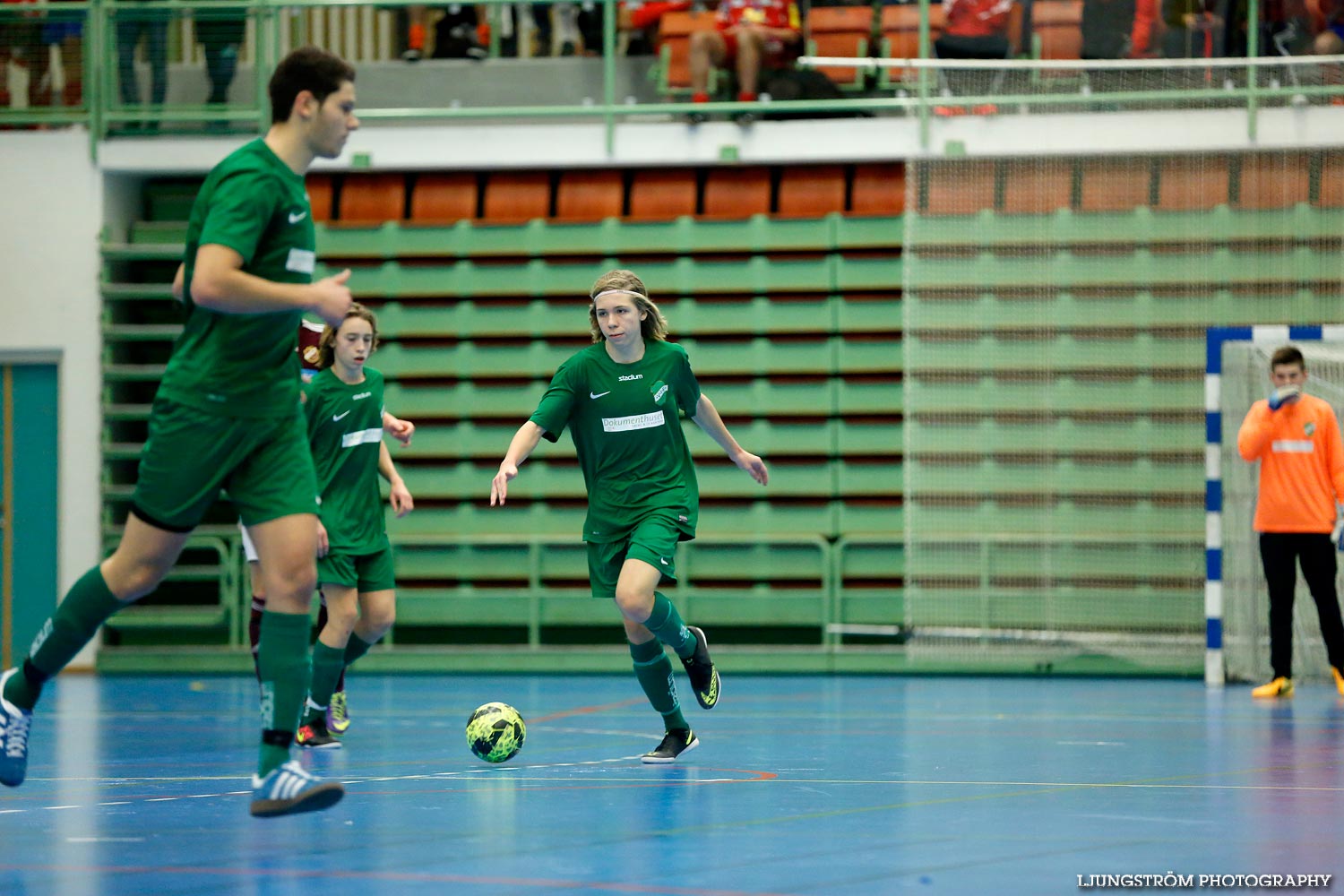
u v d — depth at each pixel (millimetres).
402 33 37531
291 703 10969
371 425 19672
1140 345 34156
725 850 10977
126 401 37594
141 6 36281
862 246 35438
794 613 34844
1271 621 27484
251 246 10375
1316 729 21250
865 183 36031
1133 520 34000
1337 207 33375
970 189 34594
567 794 14305
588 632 36188
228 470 10859
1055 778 15609
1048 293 34375
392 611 20094
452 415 36344
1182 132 33656
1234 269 33812
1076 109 34250
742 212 36344
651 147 35656
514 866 10352
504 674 34844
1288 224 33594
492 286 36312
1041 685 31031
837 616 34750
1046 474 34219
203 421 10664
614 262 36188
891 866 10273
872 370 35375
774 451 35562
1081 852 10883
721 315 35812
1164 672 33781
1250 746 18891
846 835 11688
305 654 11094
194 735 21266
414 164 36281
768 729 21438
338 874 10070
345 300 10430
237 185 10477
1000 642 33906
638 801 13773
